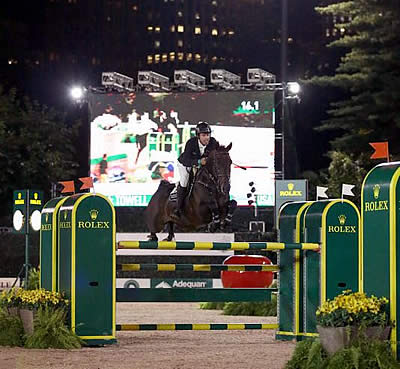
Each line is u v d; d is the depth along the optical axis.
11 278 29.06
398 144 38.44
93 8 81.38
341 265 11.45
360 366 7.70
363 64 37.72
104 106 32.75
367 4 37.44
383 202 8.03
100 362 9.42
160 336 12.98
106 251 11.16
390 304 7.94
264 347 11.14
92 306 11.09
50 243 11.59
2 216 39.31
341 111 38.69
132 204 32.62
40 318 10.82
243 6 72.25
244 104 31.98
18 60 55.03
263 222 29.80
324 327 8.06
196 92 32.25
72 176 46.34
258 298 12.39
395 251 7.94
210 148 15.25
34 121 41.03
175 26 84.25
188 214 15.44
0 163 39.00
